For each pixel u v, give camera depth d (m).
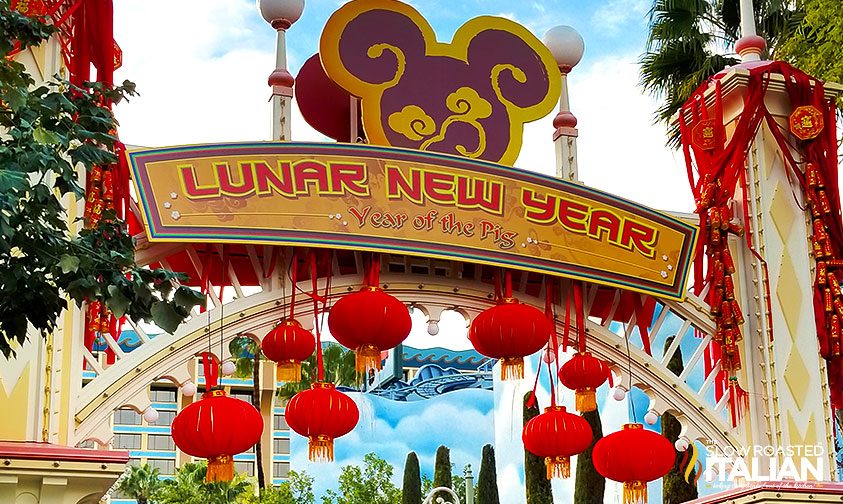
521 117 9.55
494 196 9.04
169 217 8.20
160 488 36.25
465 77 9.48
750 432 9.73
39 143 6.22
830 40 15.32
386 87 9.23
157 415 8.30
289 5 9.23
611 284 9.31
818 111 10.10
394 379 41.97
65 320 8.01
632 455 8.91
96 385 8.11
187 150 8.37
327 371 32.62
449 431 44.12
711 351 10.16
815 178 10.10
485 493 34.16
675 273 9.64
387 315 8.40
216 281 8.95
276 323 8.75
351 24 9.24
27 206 6.18
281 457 57.62
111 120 7.00
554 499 28.47
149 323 6.55
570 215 9.27
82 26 8.60
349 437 42.94
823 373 9.96
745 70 10.05
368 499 38.94
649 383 9.70
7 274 6.16
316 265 9.02
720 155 9.99
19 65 6.62
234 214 8.37
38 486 6.76
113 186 8.37
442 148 9.27
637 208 9.55
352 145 8.73
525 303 9.46
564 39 9.93
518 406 31.98
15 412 7.55
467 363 42.78
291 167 8.56
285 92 9.01
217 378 8.64
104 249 6.57
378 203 8.70
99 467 6.79
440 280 9.26
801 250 10.05
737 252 10.05
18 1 8.10
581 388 9.24
